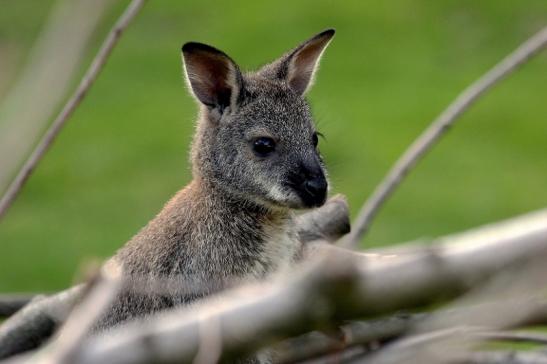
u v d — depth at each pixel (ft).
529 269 12.80
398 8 103.71
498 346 35.63
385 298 13.12
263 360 32.71
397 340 23.72
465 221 73.56
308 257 33.58
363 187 74.95
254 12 101.30
